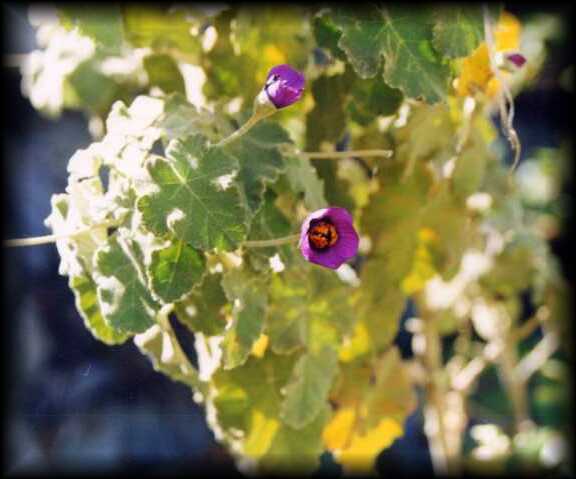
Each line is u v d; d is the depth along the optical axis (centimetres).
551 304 110
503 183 92
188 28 85
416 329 101
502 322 108
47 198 163
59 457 156
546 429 111
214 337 77
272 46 83
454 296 102
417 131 83
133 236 72
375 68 77
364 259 86
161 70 85
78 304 76
